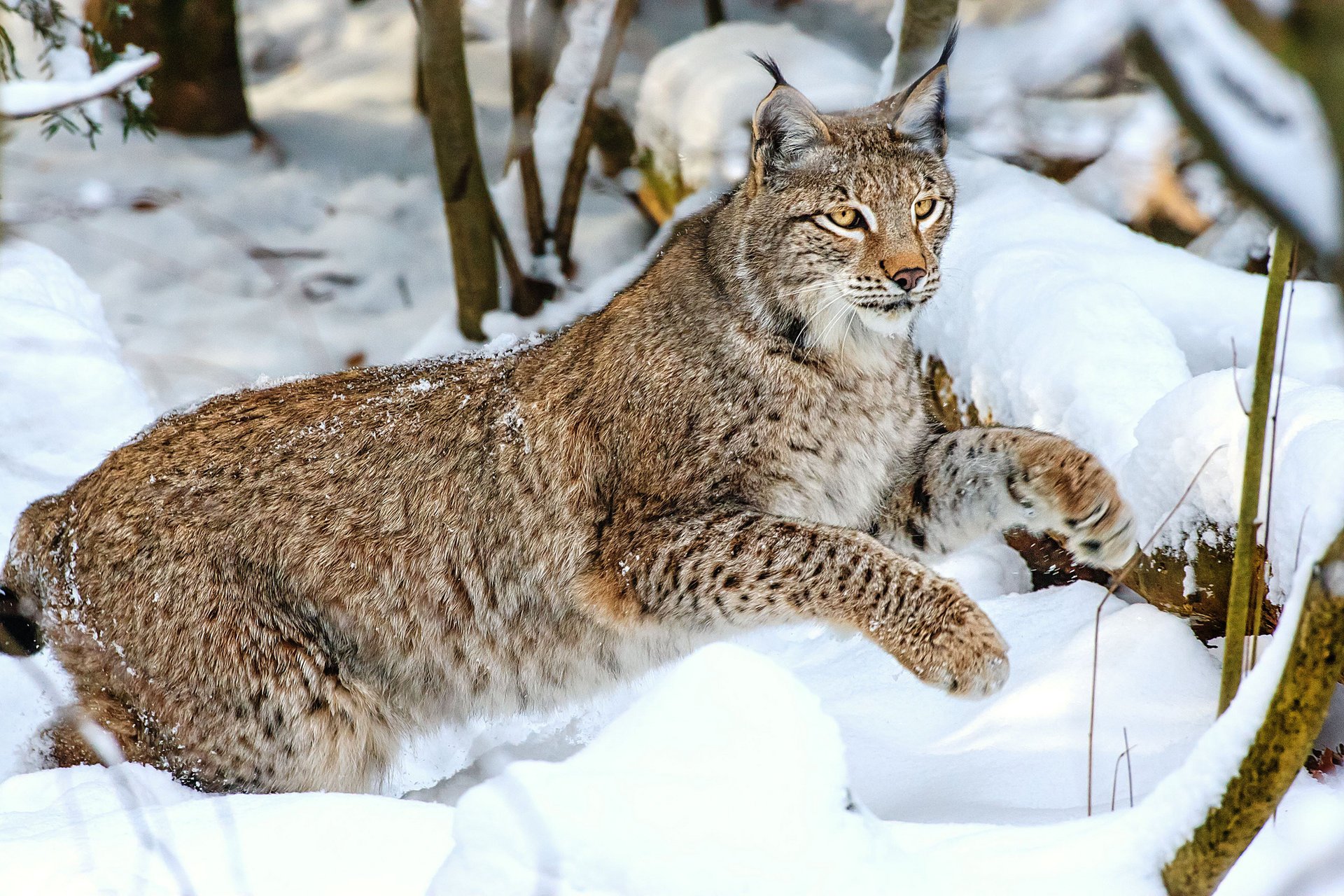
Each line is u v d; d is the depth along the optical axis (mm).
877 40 19031
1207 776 4383
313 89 20875
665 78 16250
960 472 8047
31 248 11969
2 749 8016
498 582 8203
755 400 7879
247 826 5727
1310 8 1934
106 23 17312
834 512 8273
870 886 4211
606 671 8367
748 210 8055
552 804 4305
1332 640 3898
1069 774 6609
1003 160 12367
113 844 5680
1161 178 11883
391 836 5527
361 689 8203
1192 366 9664
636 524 7938
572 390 8188
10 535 9719
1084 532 7570
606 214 17438
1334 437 6402
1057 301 9289
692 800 4270
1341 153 1977
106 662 8016
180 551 7938
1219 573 7332
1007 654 7250
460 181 14625
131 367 13477
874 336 7988
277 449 8164
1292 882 4250
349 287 16953
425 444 8211
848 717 7973
